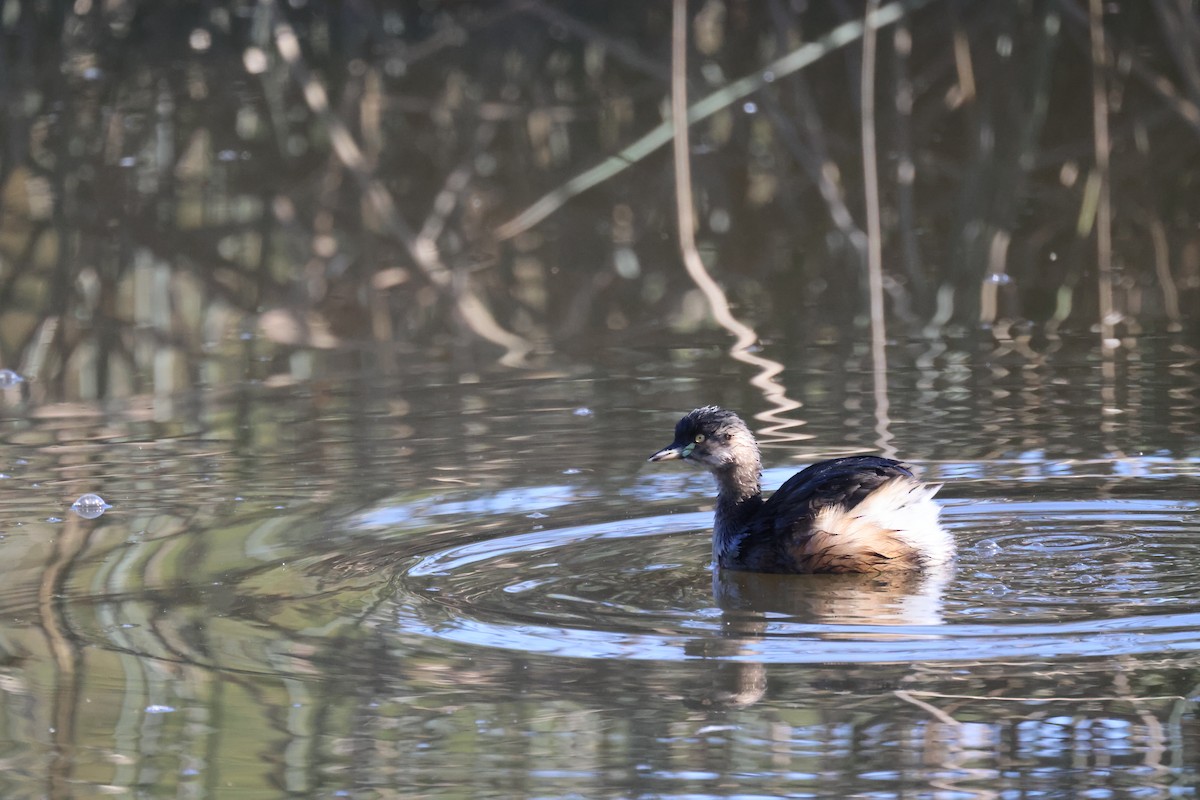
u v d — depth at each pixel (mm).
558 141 24547
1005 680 8016
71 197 22281
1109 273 17938
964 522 10602
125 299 18625
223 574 10000
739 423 10859
